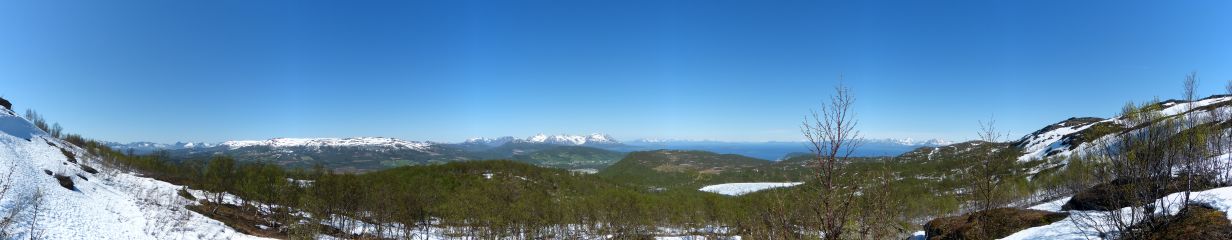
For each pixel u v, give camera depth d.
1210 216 16.66
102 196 48.97
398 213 60.84
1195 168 18.81
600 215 74.75
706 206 75.69
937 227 33.06
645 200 84.56
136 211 45.81
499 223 59.31
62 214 37.50
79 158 76.19
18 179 41.97
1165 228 17.23
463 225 62.19
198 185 68.56
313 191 61.19
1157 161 17.38
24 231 31.48
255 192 57.03
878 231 14.38
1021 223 27.08
